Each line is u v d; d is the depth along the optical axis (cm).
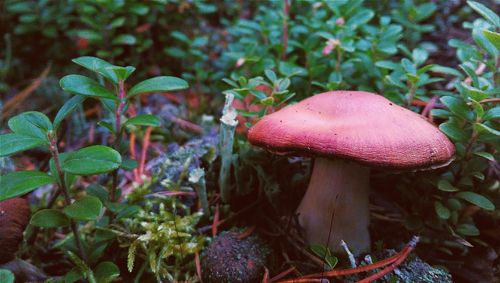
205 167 26
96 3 34
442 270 21
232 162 24
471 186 22
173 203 23
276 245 23
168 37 37
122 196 26
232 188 25
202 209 24
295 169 25
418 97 24
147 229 22
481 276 22
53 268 23
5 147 16
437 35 36
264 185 24
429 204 22
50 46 39
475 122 20
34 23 38
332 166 21
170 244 22
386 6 37
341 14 29
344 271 20
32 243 22
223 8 43
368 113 19
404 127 19
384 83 26
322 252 21
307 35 31
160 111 33
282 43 30
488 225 23
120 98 19
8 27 39
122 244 22
